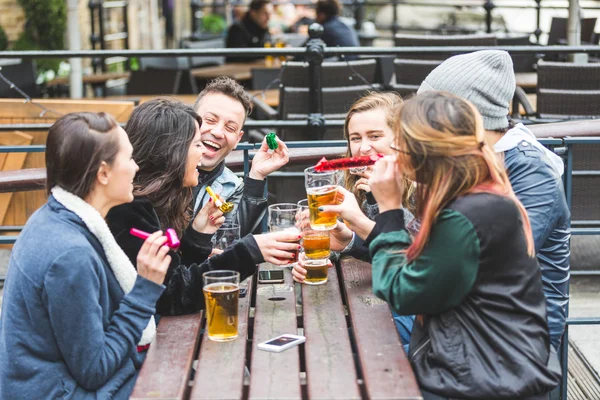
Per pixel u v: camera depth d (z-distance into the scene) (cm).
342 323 244
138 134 260
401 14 1336
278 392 203
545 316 219
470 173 211
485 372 212
